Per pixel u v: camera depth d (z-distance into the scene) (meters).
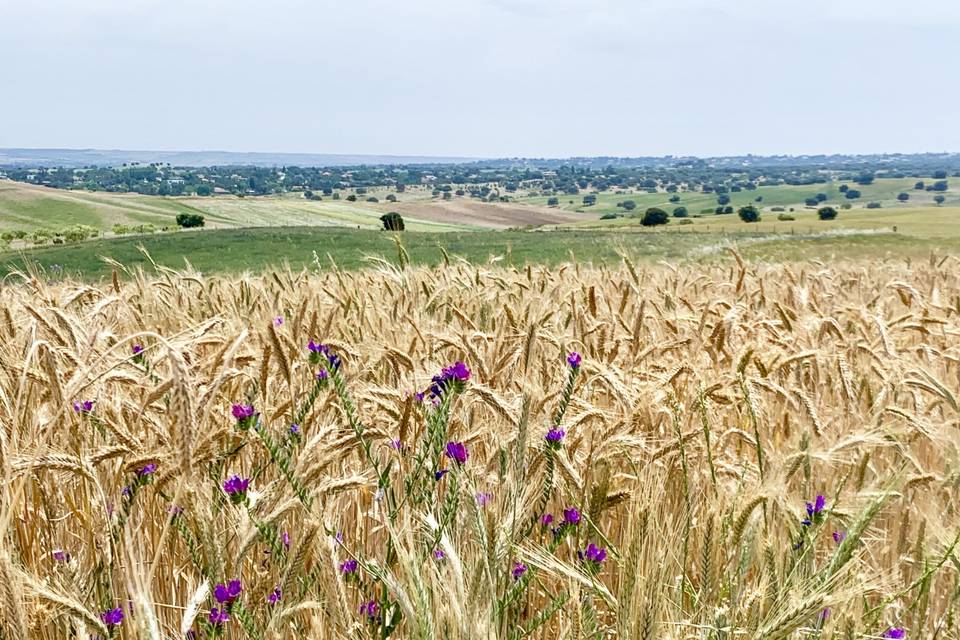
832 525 3.56
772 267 12.42
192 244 73.00
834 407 5.01
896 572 3.25
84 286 4.98
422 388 3.36
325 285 7.52
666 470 3.29
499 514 2.51
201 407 2.28
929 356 5.80
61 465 2.40
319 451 2.75
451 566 2.10
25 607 2.01
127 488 2.61
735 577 2.52
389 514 2.69
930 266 15.45
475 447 3.73
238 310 6.18
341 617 2.38
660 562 2.31
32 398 2.78
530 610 3.07
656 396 3.93
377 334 5.33
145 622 1.87
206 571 2.44
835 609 2.48
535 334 3.49
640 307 5.03
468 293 7.50
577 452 3.60
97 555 2.71
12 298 4.99
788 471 3.35
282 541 2.73
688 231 93.06
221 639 2.43
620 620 2.25
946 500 3.88
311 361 2.80
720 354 5.07
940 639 3.08
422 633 1.99
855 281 11.72
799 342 5.70
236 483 2.50
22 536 2.78
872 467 3.84
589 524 3.00
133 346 3.31
